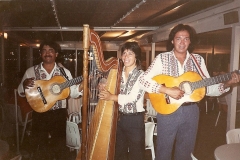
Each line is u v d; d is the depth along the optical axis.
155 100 2.20
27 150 3.48
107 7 4.39
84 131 1.51
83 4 4.10
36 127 2.83
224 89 2.25
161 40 6.71
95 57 1.70
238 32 3.76
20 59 10.08
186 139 2.16
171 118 2.13
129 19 5.61
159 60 2.21
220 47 8.46
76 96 2.96
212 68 8.42
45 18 5.45
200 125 5.09
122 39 10.58
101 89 2.18
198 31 4.83
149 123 2.74
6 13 4.64
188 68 2.21
